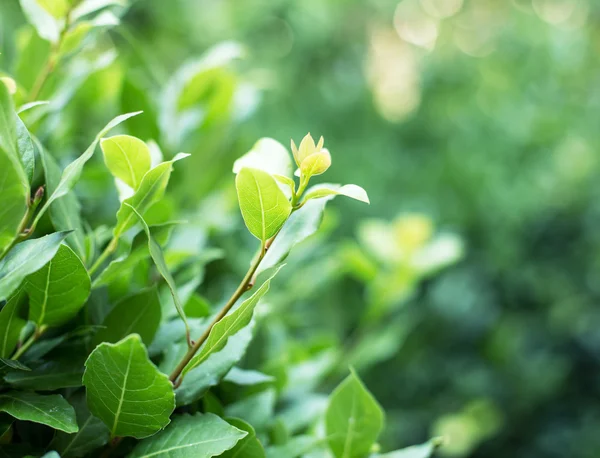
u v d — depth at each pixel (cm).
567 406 225
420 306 235
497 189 241
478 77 326
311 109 312
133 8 251
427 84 333
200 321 69
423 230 122
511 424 222
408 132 317
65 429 59
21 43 94
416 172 275
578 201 233
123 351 58
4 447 62
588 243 232
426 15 404
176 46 262
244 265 120
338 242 240
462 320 233
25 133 62
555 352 228
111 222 91
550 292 230
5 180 59
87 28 79
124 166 65
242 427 66
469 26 387
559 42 289
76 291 63
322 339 99
